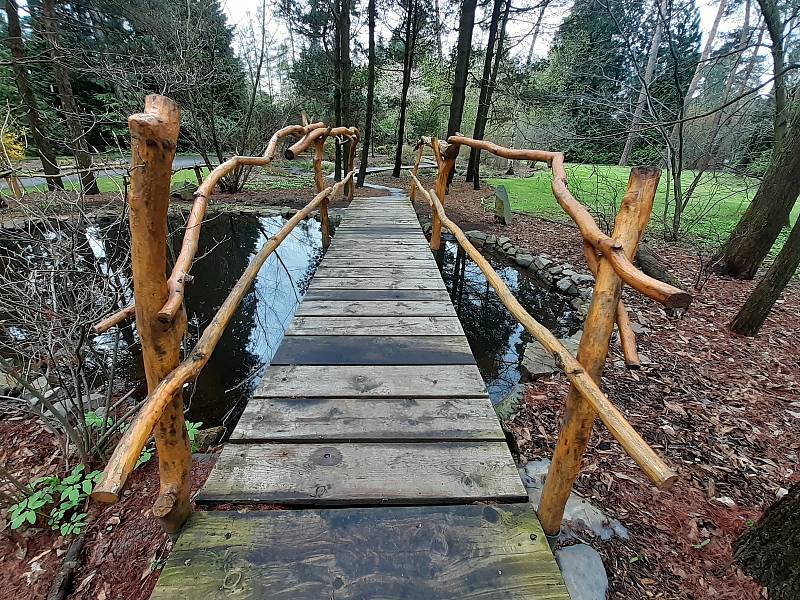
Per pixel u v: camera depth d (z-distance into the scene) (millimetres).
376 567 1003
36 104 5938
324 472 1288
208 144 8195
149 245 873
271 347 3395
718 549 1381
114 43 7586
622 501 1566
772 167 3984
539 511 1267
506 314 3955
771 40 4711
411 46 9844
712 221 6277
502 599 943
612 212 5148
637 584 1248
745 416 2127
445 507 1172
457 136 3760
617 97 6895
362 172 9500
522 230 6172
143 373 2801
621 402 2246
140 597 1255
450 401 1663
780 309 3492
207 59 7266
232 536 1065
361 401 1651
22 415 2154
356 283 3027
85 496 1650
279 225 6617
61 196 2061
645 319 3332
